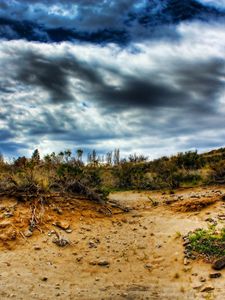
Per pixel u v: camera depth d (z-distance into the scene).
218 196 12.81
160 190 18.33
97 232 10.42
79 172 14.07
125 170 22.31
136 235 10.24
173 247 8.95
